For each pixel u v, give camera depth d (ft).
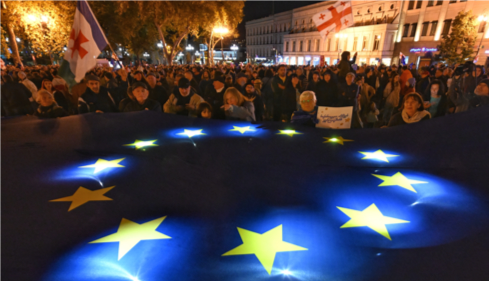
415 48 108.17
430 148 7.35
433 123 8.90
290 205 4.91
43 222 4.30
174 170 6.24
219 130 9.47
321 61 57.16
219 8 65.05
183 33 70.79
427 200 5.03
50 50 53.78
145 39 104.12
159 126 9.89
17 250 3.67
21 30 53.06
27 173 5.97
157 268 3.47
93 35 10.42
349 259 3.62
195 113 13.60
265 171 6.23
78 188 5.39
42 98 12.34
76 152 7.35
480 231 4.09
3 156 6.88
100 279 3.27
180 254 3.71
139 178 5.84
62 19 51.70
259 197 5.15
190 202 4.96
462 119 8.73
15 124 9.51
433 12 102.01
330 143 8.15
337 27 21.90
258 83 19.49
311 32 152.46
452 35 76.69
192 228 4.25
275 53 199.62
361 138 8.55
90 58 10.54
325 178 5.94
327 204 4.95
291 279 3.31
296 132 9.23
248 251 3.78
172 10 58.03
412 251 3.73
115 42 92.17
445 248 3.76
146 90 13.04
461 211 4.63
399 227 4.28
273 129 9.54
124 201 4.96
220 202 4.99
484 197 5.03
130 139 8.35
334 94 18.52
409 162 6.70
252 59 226.38
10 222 4.26
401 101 20.20
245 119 11.96
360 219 4.51
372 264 3.52
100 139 8.34
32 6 47.14
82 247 3.79
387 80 26.73
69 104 17.07
